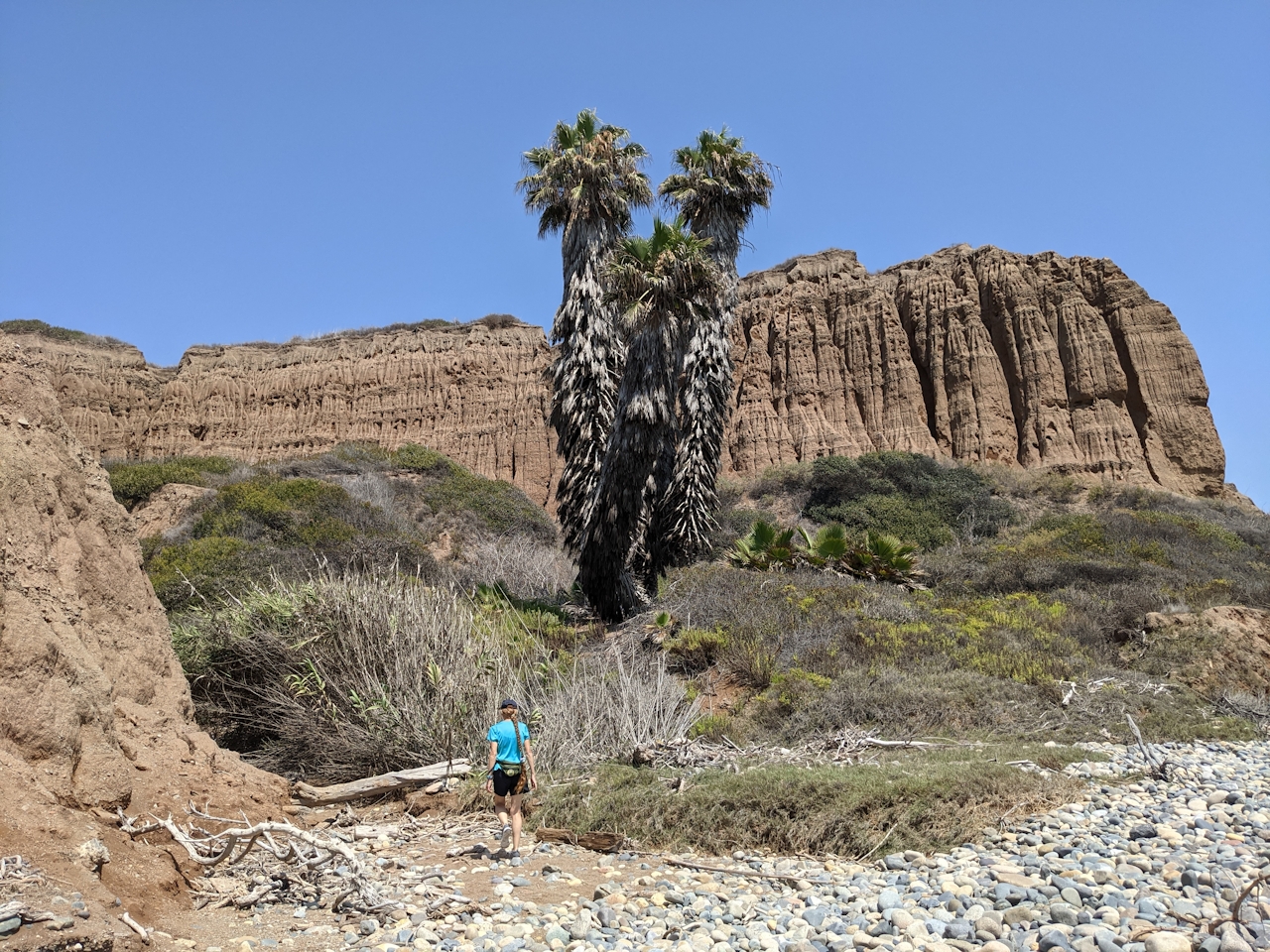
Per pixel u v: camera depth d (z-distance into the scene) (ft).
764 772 27.99
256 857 22.63
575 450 67.77
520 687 37.40
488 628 42.06
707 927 18.28
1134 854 21.43
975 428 153.28
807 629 50.72
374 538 76.74
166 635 27.55
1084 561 72.33
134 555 27.48
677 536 63.77
